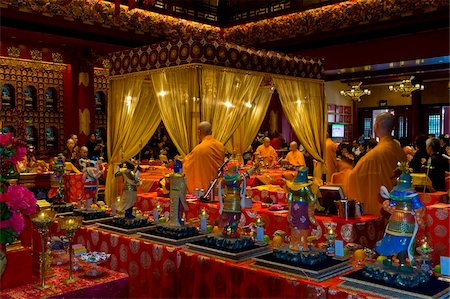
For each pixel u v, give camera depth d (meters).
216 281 3.35
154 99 8.29
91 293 3.00
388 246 2.74
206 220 4.23
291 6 13.39
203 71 6.69
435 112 21.55
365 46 12.75
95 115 15.71
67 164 8.59
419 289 2.61
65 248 3.70
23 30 11.67
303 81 8.39
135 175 4.45
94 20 12.05
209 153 6.30
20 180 8.88
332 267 3.03
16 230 2.74
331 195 4.42
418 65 17.08
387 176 5.30
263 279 3.07
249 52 7.27
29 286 2.97
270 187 5.96
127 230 4.20
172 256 3.65
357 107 24.30
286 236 4.27
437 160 5.86
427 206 4.62
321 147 8.73
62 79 14.52
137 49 7.34
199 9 14.40
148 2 10.38
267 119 18.38
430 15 10.73
